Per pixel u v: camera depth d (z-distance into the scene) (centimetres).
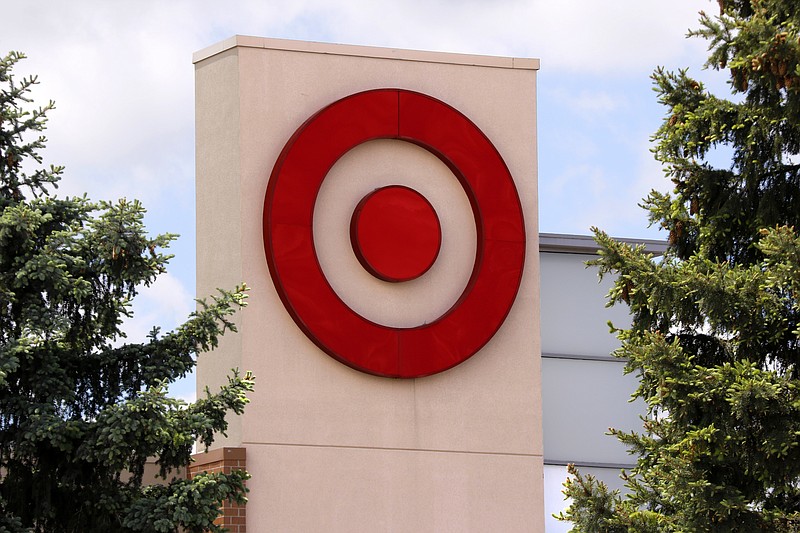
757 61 1839
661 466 1905
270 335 2217
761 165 2006
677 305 1930
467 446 2283
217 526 1795
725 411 1831
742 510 1834
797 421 1803
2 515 1767
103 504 1773
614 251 1970
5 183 1866
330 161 2262
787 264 1781
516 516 2284
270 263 2220
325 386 2228
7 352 1716
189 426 1770
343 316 2228
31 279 1780
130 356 1838
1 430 1777
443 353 2273
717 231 2020
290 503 2178
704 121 2003
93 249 1792
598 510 1922
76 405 1827
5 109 1858
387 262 2273
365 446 2231
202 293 2272
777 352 1939
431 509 2245
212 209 2286
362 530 2205
